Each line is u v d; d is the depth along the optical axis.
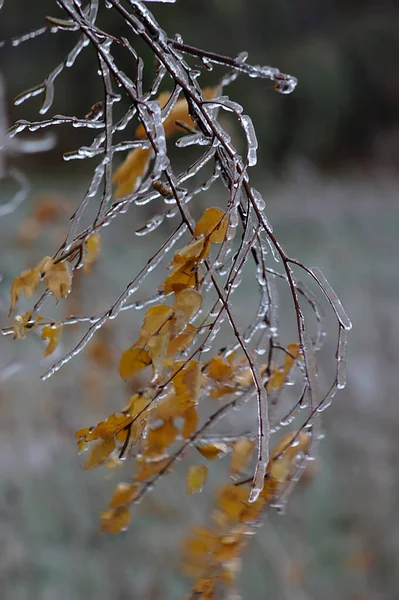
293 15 16.20
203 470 1.14
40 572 3.06
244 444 1.20
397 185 11.67
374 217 8.85
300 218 8.89
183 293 0.90
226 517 1.21
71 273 0.96
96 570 3.05
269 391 1.14
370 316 4.95
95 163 11.19
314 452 1.08
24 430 3.59
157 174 0.89
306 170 12.59
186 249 0.91
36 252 3.45
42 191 9.84
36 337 1.29
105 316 0.95
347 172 13.67
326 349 4.52
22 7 11.78
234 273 0.93
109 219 0.96
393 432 3.85
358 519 3.46
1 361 3.13
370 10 17.12
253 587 2.97
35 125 1.01
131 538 3.21
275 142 14.20
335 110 15.01
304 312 5.17
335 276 6.76
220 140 0.94
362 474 3.59
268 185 10.96
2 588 2.94
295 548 3.20
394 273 6.93
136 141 0.99
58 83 11.66
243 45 14.40
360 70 15.71
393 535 3.40
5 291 1.92
